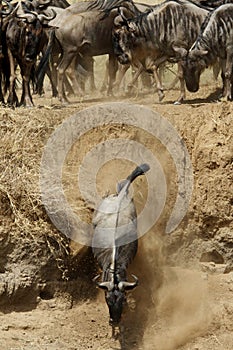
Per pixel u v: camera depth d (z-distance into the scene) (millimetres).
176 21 30594
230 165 26125
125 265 23797
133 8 32531
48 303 24875
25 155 25609
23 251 24781
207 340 24344
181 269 26000
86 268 25453
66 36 31328
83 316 24781
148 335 24578
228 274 25750
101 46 32094
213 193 26047
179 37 30547
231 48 29438
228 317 24625
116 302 23062
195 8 30703
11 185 25031
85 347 23906
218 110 26953
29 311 24828
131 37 30750
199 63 29453
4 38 29594
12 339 23656
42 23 29188
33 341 23719
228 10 29453
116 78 35656
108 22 31953
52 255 24969
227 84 29719
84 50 31922
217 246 26000
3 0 30203
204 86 33500
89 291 25391
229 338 24250
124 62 30953
